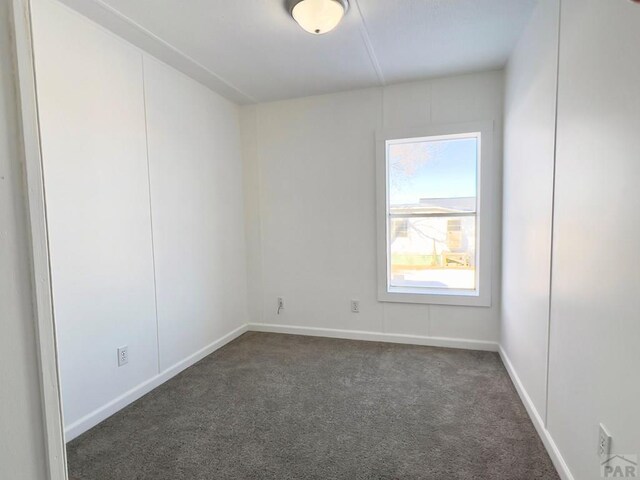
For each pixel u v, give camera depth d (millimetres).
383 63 2830
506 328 2861
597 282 1336
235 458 1840
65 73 2012
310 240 3666
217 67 2842
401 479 1669
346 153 3484
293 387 2600
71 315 2051
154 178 2656
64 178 2008
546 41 1888
